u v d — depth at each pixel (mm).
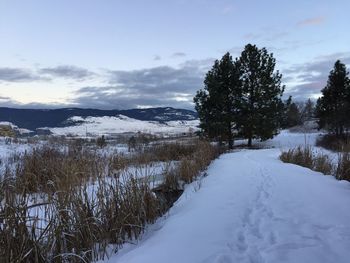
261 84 32375
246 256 4402
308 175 10742
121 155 12750
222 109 32688
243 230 5410
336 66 36625
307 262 4160
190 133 28500
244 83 32719
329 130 36562
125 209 6238
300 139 38406
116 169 9836
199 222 5902
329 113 36531
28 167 9461
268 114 32531
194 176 12125
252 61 32469
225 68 32562
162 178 11086
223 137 33125
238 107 32312
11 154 15586
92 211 5906
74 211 5508
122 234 5934
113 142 24812
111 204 6094
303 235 5074
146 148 18953
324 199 7223
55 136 22422
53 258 4887
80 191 5891
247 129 32500
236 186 9102
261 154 22406
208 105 32875
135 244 5770
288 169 12305
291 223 5676
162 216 7238
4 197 5207
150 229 6496
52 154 12992
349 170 10664
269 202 7164
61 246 5082
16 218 4750
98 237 5586
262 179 10078
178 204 8055
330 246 4621
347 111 33781
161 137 25375
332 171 12922
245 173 11578
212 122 32281
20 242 4672
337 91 36344
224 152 26016
